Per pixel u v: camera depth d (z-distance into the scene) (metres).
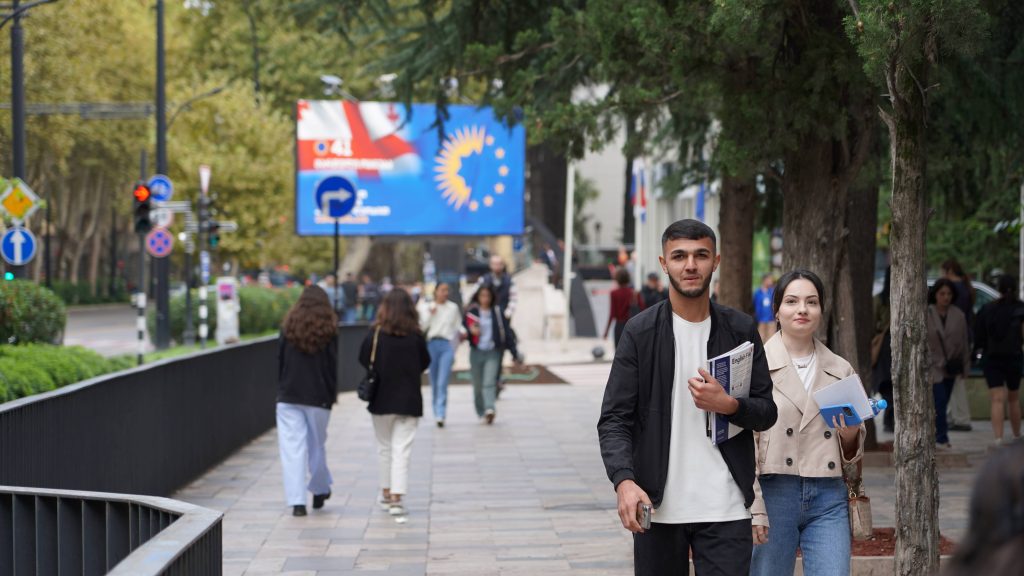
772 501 5.90
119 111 34.47
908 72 6.78
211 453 13.89
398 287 11.13
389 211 32.56
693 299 5.05
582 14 11.03
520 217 32.75
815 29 9.50
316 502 11.36
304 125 32.31
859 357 13.59
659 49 9.65
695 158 15.06
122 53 59.03
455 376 26.22
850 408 5.74
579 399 21.92
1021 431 16.55
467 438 16.66
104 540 5.41
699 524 5.01
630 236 56.97
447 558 9.18
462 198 32.62
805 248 10.42
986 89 11.88
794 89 9.53
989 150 13.46
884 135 12.98
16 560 5.58
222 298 35.00
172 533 4.28
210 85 51.78
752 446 5.10
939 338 14.31
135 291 97.19
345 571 8.73
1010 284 14.35
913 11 6.53
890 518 10.19
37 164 60.22
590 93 13.52
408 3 12.62
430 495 12.13
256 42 53.47
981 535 1.74
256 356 16.97
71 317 66.81
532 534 10.12
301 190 32.31
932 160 11.99
